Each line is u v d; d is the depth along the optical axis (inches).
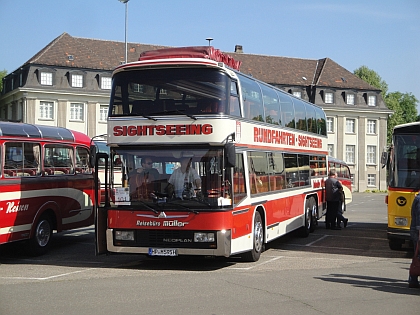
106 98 2539.4
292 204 700.0
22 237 553.9
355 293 378.0
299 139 751.1
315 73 3122.5
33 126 591.5
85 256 584.1
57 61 2481.5
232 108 491.5
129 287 396.2
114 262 539.8
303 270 485.1
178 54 507.8
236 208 487.8
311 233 834.2
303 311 322.0
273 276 448.1
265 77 2982.3
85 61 2539.4
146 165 479.8
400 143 600.1
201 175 468.8
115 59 2630.4
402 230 592.7
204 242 463.8
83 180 663.8
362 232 853.8
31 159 573.3
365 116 3110.2
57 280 430.0
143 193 478.3
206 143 468.4
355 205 1796.3
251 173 539.8
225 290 385.1
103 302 344.2
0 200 522.0
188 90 477.7
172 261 544.4
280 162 653.3
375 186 3147.1
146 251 474.9
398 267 505.4
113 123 488.4
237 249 489.1
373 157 3139.8
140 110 483.5
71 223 637.3
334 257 578.6
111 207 484.4
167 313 315.0
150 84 484.7
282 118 673.6
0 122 543.5
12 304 339.3
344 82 3100.4
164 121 476.1
